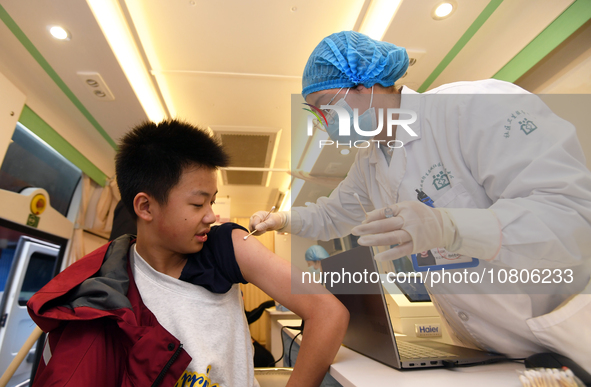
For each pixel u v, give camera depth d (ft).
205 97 9.27
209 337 2.08
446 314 2.79
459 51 7.21
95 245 12.98
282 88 9.00
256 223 3.30
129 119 9.77
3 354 7.73
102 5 6.35
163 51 7.70
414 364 2.06
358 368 2.16
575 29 5.22
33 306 1.88
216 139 2.39
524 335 2.17
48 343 2.09
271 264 2.30
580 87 5.24
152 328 1.90
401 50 3.16
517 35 6.26
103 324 2.00
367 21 6.72
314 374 2.07
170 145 2.16
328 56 3.05
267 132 10.68
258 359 6.11
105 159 12.09
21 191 9.08
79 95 8.62
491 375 1.83
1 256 8.32
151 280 2.24
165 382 1.80
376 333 2.36
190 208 2.15
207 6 6.63
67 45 6.99
